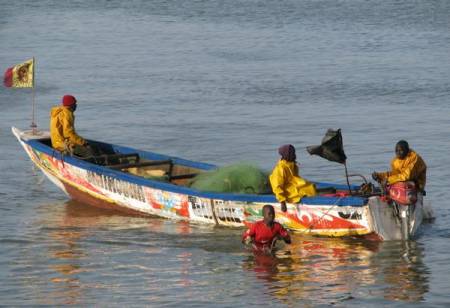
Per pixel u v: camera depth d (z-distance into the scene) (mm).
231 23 157625
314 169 66125
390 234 48406
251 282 43406
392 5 177375
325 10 172375
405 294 41844
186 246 48906
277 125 82062
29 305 40562
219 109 89750
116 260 46750
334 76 108562
